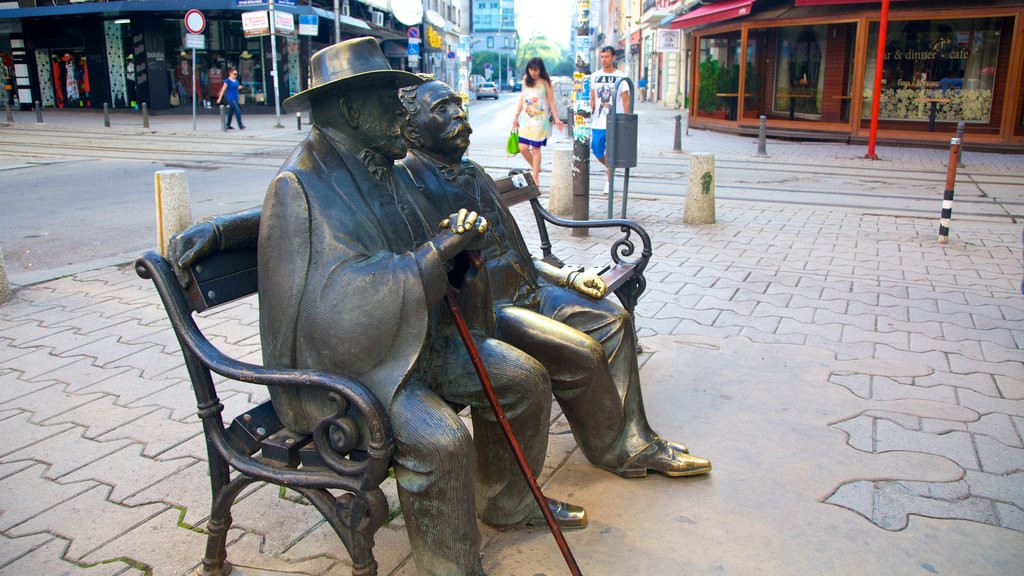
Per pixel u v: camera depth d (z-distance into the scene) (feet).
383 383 7.29
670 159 51.26
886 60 61.67
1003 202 33.78
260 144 61.57
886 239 25.96
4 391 13.67
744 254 23.68
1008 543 9.18
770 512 9.83
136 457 11.33
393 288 7.13
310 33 84.89
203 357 7.58
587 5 33.04
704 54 80.23
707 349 15.48
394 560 8.89
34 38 107.24
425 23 149.59
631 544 9.16
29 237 27.43
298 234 7.33
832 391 13.51
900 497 10.17
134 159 50.80
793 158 52.16
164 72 102.58
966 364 14.69
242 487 8.11
